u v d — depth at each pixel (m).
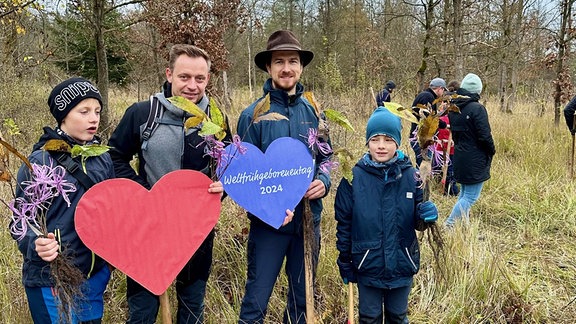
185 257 1.88
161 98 2.12
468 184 4.38
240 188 2.03
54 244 1.62
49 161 1.78
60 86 1.84
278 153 2.10
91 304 1.95
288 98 2.30
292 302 2.50
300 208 2.31
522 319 2.98
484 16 12.19
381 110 2.39
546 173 6.03
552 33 9.68
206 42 7.49
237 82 22.14
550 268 3.69
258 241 2.32
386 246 2.36
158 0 6.41
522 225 4.60
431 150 2.13
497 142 7.61
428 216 2.19
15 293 2.68
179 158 2.12
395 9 17.92
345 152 2.08
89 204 1.70
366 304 2.47
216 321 2.71
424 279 3.30
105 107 5.18
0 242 3.26
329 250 3.47
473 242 3.73
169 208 1.84
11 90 6.92
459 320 2.94
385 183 2.36
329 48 22.83
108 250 1.74
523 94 15.65
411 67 15.79
